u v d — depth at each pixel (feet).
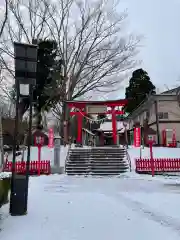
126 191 36.81
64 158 73.31
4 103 141.28
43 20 96.37
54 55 96.73
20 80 23.00
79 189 38.60
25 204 22.39
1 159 32.53
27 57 22.85
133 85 180.86
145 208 25.80
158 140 118.42
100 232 17.87
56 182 47.09
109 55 97.55
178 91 105.50
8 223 19.54
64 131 91.61
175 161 61.00
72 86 98.12
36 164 61.46
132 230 18.44
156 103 121.60
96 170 63.21
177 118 120.06
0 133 32.63
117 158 68.44
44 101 97.60
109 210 24.67
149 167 61.26
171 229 18.80
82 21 127.65
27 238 16.33
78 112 86.02
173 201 29.40
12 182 22.44
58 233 17.44
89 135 144.15
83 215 22.49
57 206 26.03
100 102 85.10
